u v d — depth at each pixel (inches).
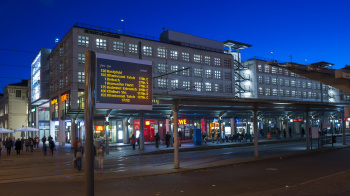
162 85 1857.8
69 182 535.5
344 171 594.2
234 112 1590.8
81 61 1582.2
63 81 1696.6
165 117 1398.9
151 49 1851.6
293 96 2721.5
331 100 3088.1
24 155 1140.5
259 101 880.3
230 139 1643.7
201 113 1437.0
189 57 2022.6
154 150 1170.6
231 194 415.5
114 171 652.1
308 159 823.1
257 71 2466.8
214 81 2122.3
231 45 2513.5
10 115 2413.9
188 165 717.9
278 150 1084.5
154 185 496.4
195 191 442.6
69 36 1619.1
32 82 2268.7
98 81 551.5
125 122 1600.6
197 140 1423.5
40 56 2014.0
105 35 1669.5
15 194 442.0
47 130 2257.6
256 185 476.7
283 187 442.3
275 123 2394.2
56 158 993.5
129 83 593.9
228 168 686.5
